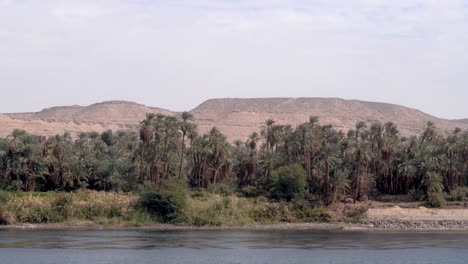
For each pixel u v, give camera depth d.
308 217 117.88
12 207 108.50
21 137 130.88
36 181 130.12
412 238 97.44
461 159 139.50
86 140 161.75
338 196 128.12
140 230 104.62
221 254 76.81
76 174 129.62
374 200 134.50
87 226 107.44
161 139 134.75
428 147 137.25
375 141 139.12
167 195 112.38
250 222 113.88
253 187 132.50
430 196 129.25
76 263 69.19
